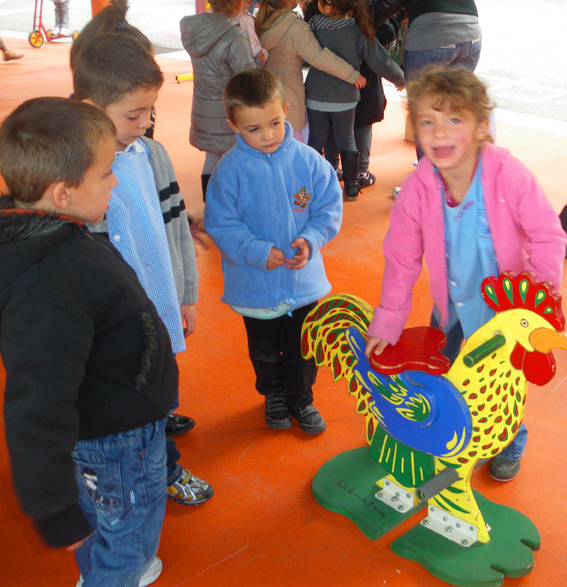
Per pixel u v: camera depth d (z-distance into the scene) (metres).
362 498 2.13
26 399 1.13
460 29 4.10
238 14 3.99
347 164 4.48
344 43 4.11
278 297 2.25
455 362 1.71
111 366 1.32
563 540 2.00
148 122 1.76
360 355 1.89
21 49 9.84
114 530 1.46
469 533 1.95
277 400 2.52
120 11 2.21
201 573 1.92
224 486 2.24
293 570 1.92
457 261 1.85
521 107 6.69
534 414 2.54
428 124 1.63
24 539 2.05
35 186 1.24
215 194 2.22
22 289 1.15
